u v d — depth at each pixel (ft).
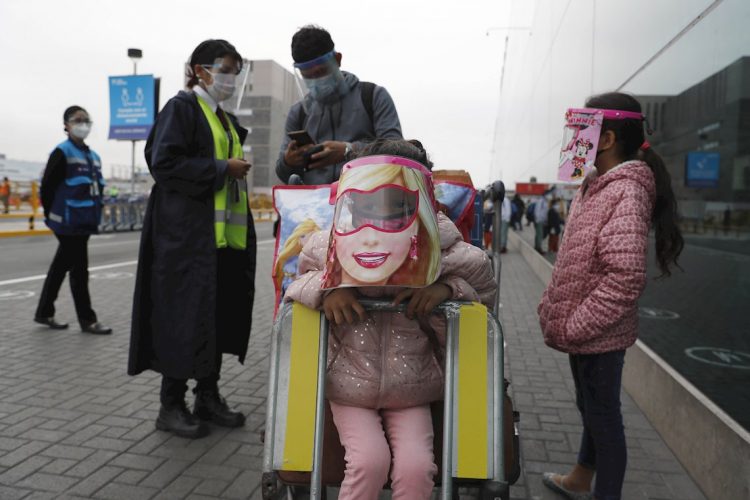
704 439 9.12
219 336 10.95
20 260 35.19
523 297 27.55
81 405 11.96
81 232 17.21
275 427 5.25
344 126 9.68
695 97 12.62
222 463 9.54
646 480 9.46
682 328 12.36
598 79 21.71
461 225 7.58
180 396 10.73
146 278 10.25
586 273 7.15
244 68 10.95
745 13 10.54
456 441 5.09
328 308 5.20
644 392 12.46
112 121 86.63
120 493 8.52
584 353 7.34
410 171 5.09
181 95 10.27
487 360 5.16
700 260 12.12
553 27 37.68
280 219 8.09
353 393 5.45
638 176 6.98
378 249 4.84
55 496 8.38
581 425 11.85
